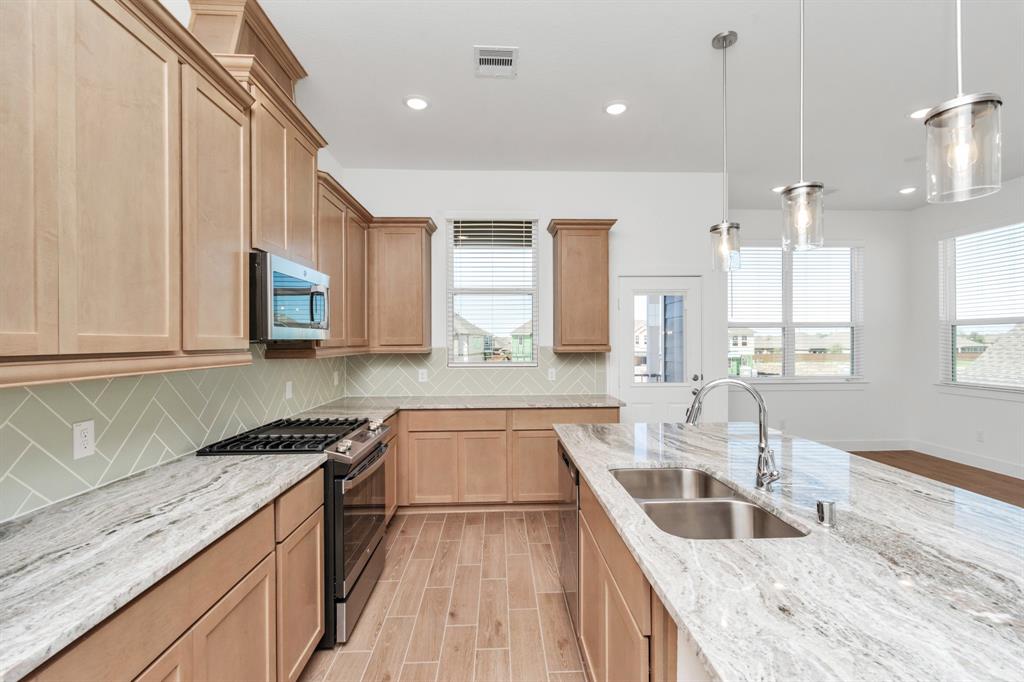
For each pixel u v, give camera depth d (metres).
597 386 4.06
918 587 0.85
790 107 2.93
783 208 1.65
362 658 1.87
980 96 1.01
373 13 2.06
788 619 0.74
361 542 2.15
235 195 1.60
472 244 4.02
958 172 1.05
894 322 5.30
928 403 5.09
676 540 1.05
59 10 0.93
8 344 0.83
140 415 1.62
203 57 1.37
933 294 5.04
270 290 1.71
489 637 2.00
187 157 1.33
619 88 2.70
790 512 1.23
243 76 1.67
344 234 2.99
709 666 0.63
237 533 1.27
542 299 4.03
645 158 3.77
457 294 4.03
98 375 1.05
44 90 0.90
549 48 2.32
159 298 1.23
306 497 1.72
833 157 3.76
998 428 4.40
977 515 1.21
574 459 1.83
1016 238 4.31
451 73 2.54
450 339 4.01
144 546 1.04
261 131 1.75
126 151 1.12
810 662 0.64
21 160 0.86
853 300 5.34
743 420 5.27
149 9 1.16
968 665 0.63
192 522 1.18
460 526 3.21
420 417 3.39
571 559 1.97
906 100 2.85
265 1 1.98
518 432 3.43
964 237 4.76
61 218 0.94
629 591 1.11
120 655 0.87
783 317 5.31
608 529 1.34
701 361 4.12
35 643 0.71
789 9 2.06
